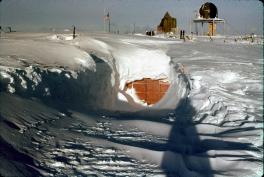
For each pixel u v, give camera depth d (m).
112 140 10.48
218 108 16.39
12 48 20.16
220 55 28.61
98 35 35.84
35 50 20.38
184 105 18.67
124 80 24.59
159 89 23.88
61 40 28.44
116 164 8.48
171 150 10.31
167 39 39.34
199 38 46.66
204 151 10.70
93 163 8.30
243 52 31.42
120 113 16.78
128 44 30.31
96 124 12.37
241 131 12.95
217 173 8.78
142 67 25.47
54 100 14.07
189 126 13.96
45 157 8.05
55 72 15.86
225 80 20.88
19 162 7.18
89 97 17.78
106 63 23.34
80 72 18.33
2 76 12.50
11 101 10.98
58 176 7.23
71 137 9.90
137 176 7.95
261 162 9.57
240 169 9.10
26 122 9.92
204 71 22.12
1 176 6.29
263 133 12.49
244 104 16.56
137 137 11.30
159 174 8.21
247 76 21.34
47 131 9.86
